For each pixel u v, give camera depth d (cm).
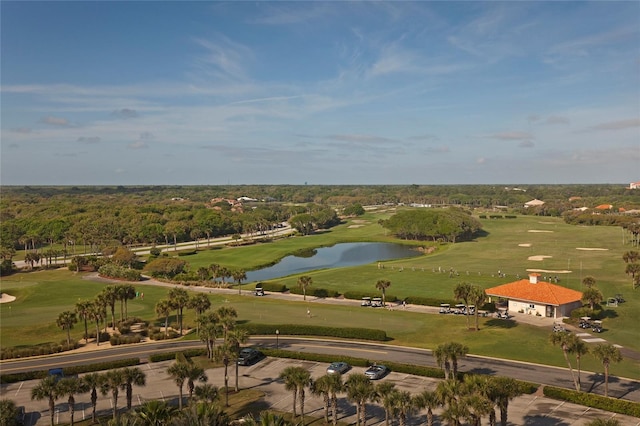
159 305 8325
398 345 7462
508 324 8419
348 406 5419
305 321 8950
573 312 8662
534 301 9031
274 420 3678
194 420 3794
